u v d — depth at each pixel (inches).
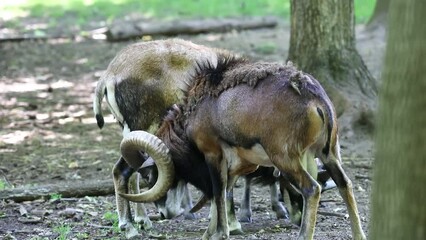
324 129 414.9
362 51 1029.2
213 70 453.1
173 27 1294.3
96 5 1676.9
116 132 818.2
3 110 906.1
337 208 553.6
